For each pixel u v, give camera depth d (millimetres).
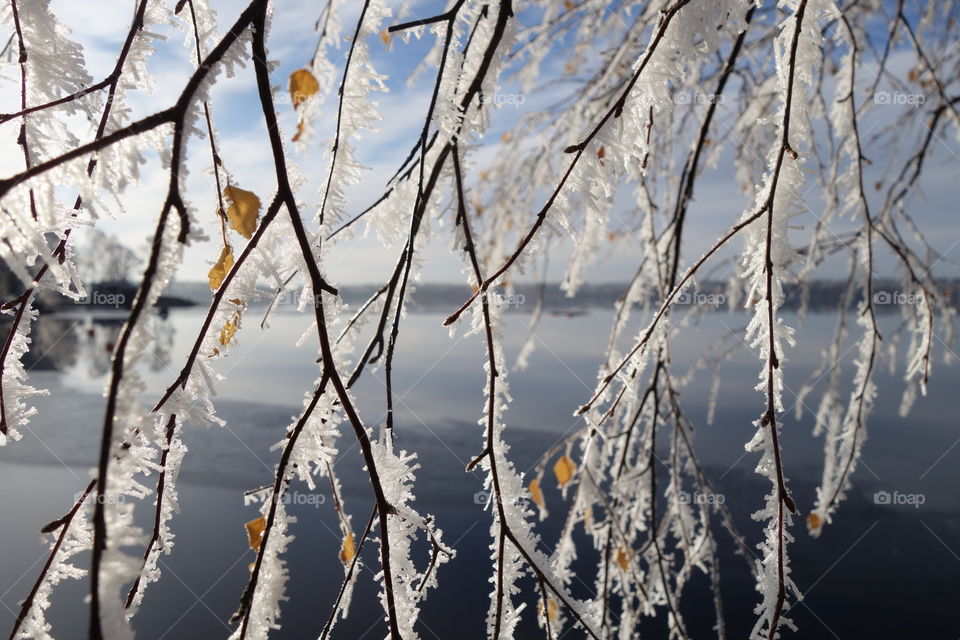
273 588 666
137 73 789
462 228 910
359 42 864
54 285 757
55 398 8688
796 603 3730
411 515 750
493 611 842
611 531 1729
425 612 3586
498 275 774
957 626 3424
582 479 1741
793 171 757
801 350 7691
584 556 4277
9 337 778
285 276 733
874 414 6828
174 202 494
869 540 4344
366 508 4863
